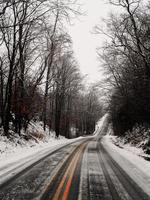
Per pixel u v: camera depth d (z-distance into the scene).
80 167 10.30
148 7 16.44
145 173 9.43
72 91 43.91
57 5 11.55
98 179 8.17
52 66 29.97
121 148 21.33
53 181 7.66
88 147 21.17
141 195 6.54
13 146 16.17
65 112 46.44
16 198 5.90
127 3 15.85
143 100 19.58
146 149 16.14
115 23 17.56
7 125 17.39
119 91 28.58
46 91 27.41
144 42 17.03
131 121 28.33
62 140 33.84
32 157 13.20
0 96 19.81
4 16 15.00
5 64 20.59
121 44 17.03
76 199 5.98
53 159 12.64
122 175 8.95
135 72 19.09
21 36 17.00
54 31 18.27
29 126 27.72
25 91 20.08
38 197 6.01
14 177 8.08
